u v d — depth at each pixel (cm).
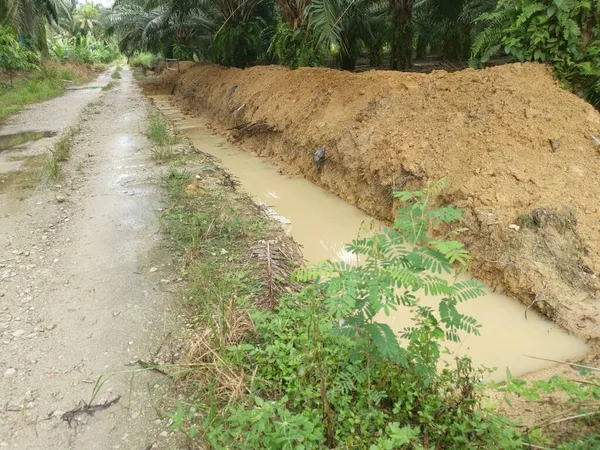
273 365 242
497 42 556
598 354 268
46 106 1325
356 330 192
